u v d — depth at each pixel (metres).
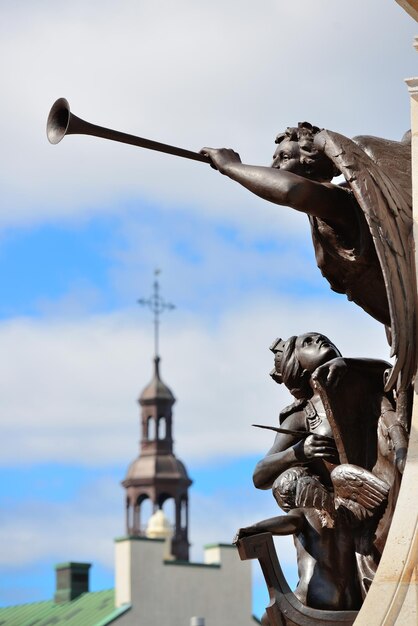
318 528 10.81
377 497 10.54
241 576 72.94
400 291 10.23
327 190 10.62
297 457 11.09
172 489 101.44
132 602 71.19
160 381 108.12
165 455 103.44
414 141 10.56
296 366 11.32
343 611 10.63
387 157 10.83
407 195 10.66
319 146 10.59
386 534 10.52
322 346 11.30
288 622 10.60
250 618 72.38
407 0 10.61
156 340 110.31
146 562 72.06
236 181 10.81
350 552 10.77
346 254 10.77
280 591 10.66
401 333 10.16
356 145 10.59
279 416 11.41
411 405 10.55
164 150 10.98
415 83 10.63
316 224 10.91
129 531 100.44
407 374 10.31
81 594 77.62
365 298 10.97
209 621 71.75
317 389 10.82
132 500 101.44
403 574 9.84
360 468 10.63
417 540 9.89
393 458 10.52
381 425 10.71
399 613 9.80
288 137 11.07
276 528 10.75
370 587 10.03
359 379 10.85
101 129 10.94
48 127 11.02
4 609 80.69
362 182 10.35
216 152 10.95
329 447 11.02
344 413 10.80
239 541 10.69
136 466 102.94
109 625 70.81
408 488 10.08
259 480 11.28
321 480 11.10
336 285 11.04
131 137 10.97
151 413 105.69
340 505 10.75
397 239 10.34
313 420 11.17
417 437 10.19
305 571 10.79
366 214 10.27
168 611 71.62
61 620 75.75
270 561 10.70
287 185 10.52
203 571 72.31
